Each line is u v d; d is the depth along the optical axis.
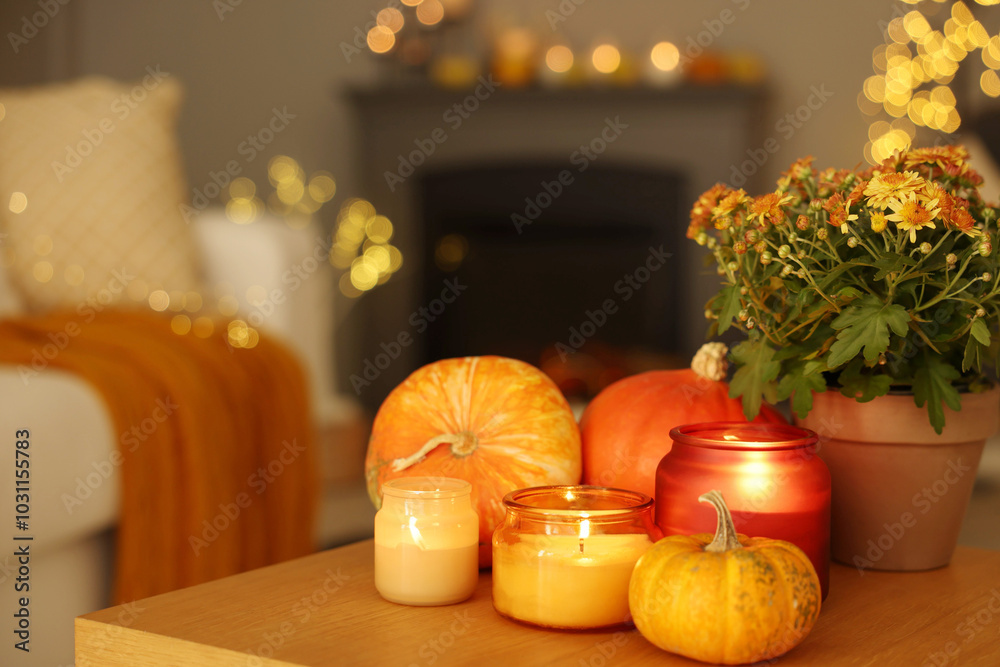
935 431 1.58
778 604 1.44
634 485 1.63
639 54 4.80
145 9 5.07
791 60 4.57
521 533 1.50
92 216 2.82
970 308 1.55
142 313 2.56
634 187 4.86
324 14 5.02
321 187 5.06
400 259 5.06
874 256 1.55
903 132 4.30
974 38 4.08
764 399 1.66
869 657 1.46
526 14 4.93
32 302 2.75
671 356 4.89
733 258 1.61
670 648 1.45
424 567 1.53
